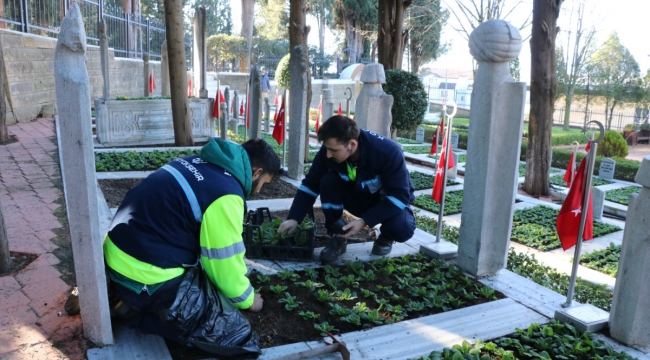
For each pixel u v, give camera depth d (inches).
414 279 154.3
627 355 117.3
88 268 106.3
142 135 421.1
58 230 192.1
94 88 677.9
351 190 169.0
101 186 267.4
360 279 153.5
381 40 569.0
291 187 292.7
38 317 123.9
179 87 402.3
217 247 104.7
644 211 119.0
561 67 1103.0
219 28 2102.6
